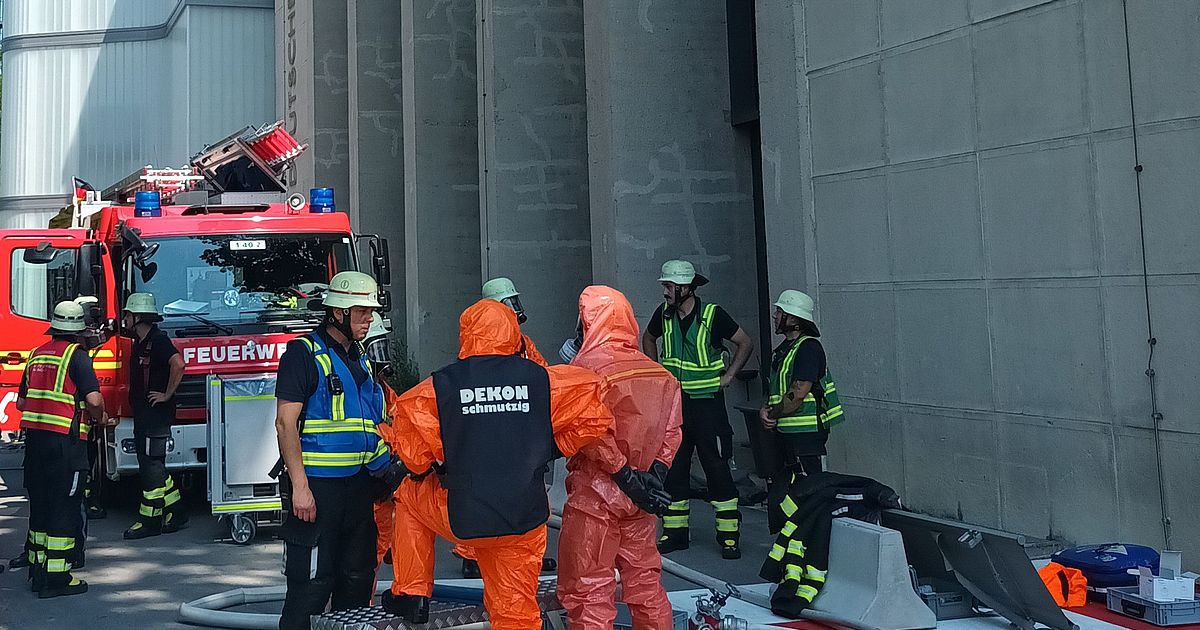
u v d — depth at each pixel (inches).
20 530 378.0
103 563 318.7
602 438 180.1
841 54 346.0
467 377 172.1
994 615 217.3
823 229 356.8
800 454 281.0
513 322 178.4
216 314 378.0
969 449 302.7
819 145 357.7
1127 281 258.4
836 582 221.1
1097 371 265.9
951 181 306.2
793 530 228.1
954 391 306.8
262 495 338.6
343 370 207.3
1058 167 274.7
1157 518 252.2
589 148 457.4
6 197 1184.2
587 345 199.3
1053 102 275.4
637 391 190.2
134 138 1143.0
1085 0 266.2
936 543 218.4
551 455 174.9
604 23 438.0
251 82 1013.8
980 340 298.4
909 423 323.3
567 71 533.0
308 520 202.8
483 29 530.6
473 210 624.1
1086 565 227.6
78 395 282.8
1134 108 255.4
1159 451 251.3
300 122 843.4
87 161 1157.1
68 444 279.3
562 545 189.6
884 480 333.1
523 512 169.5
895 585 209.6
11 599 278.5
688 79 442.3
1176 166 246.5
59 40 1162.6
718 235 443.8
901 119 323.3
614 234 433.1
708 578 263.3
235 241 387.9
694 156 442.0
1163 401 250.5
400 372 617.9
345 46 802.8
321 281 393.4
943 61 307.7
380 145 717.3
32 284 441.1
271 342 369.7
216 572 306.5
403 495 185.3
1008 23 287.4
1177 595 208.8
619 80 434.6
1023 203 284.8
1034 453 283.1
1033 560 251.4
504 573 173.8
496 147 522.6
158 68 1140.5
